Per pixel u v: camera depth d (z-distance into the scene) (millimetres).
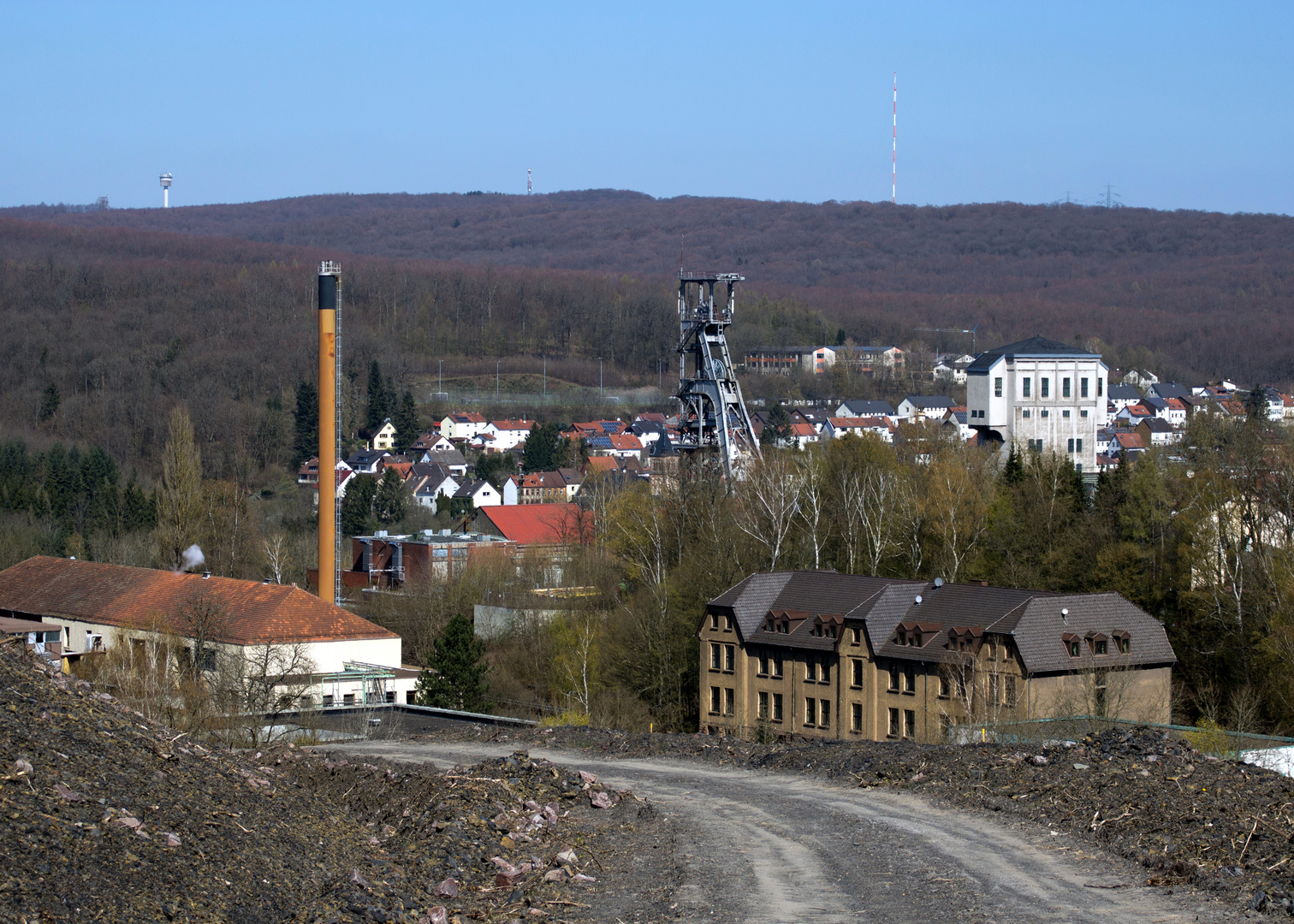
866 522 112438
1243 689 84812
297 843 26141
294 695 65000
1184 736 50125
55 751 25453
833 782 38406
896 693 87438
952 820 32250
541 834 31156
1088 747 37062
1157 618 97312
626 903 25969
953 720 80312
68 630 105125
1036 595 84250
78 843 21969
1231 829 28594
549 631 112375
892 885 26875
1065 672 80250
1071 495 113125
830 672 91875
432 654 95562
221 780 28031
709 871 28219
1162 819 29984
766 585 99625
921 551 113938
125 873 21672
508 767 36812
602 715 94688
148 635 82625
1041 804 32656
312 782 37094
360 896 23703
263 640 82812
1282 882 25500
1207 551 91375
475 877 27484
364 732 54750
